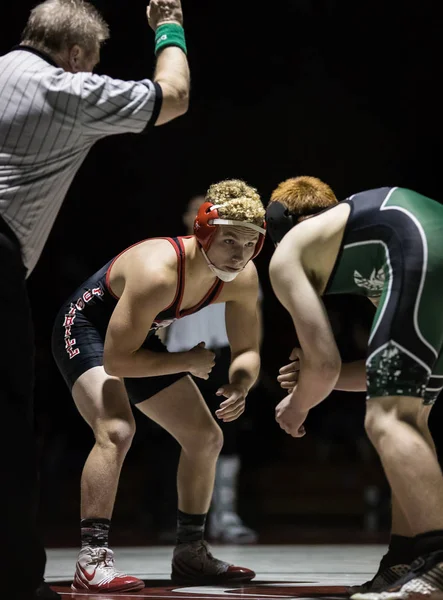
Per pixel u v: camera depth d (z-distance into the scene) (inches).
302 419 198.1
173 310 237.3
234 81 883.4
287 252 187.5
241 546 429.7
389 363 177.3
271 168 888.3
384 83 883.4
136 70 846.5
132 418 236.7
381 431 175.3
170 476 478.3
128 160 881.5
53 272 868.6
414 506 171.5
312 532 609.3
